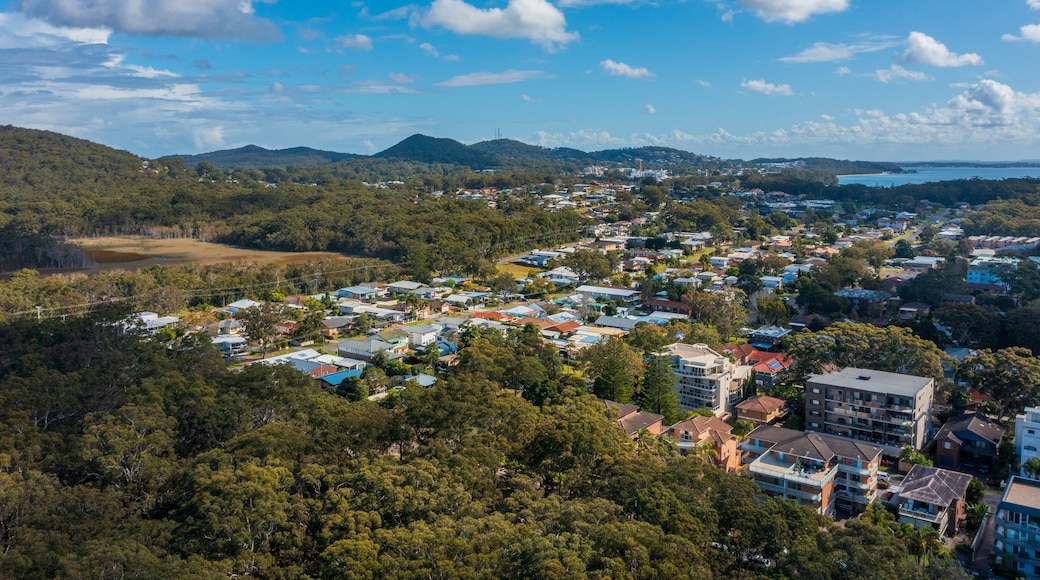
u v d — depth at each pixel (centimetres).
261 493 7219
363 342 17188
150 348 13225
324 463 8569
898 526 8488
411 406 10225
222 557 6869
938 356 13862
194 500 7281
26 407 9650
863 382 12350
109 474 8362
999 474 10825
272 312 18238
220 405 10025
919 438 11944
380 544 6619
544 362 14662
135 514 7606
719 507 7919
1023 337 15688
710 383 13188
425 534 6600
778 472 9506
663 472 8319
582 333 18138
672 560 6500
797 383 14325
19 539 6712
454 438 9569
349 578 6084
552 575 5822
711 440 11138
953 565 7388
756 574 7150
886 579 6469
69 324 14300
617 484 8069
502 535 6719
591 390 14112
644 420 11600
